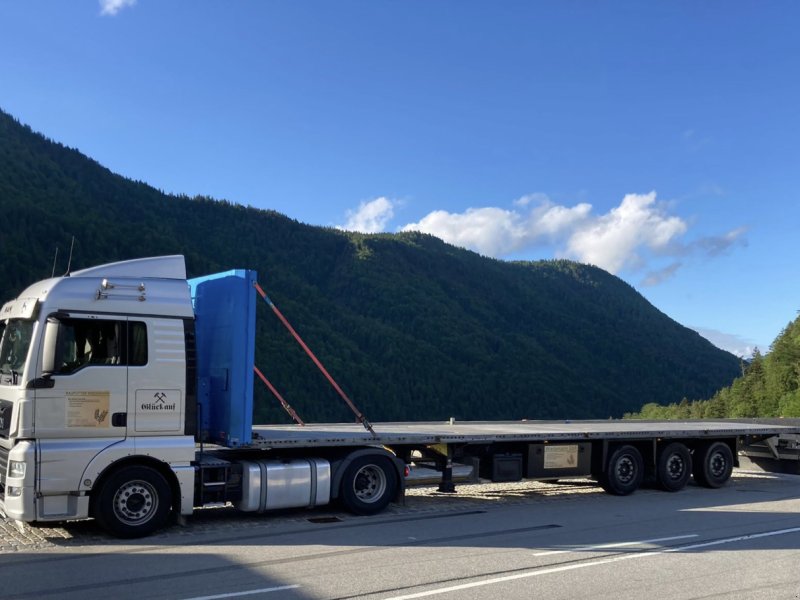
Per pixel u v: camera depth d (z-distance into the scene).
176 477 7.82
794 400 88.81
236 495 8.53
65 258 117.06
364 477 9.42
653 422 16.42
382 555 6.93
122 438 7.60
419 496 11.31
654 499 11.51
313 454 9.38
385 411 130.25
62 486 7.20
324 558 6.77
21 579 5.92
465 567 6.44
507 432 11.27
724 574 6.26
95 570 6.24
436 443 10.16
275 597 5.45
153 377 7.79
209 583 5.83
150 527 7.68
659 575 6.20
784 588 5.80
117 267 7.90
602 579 6.04
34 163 161.00
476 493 11.82
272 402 55.06
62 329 7.34
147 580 5.91
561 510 10.05
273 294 162.62
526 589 5.70
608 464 11.81
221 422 8.81
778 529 8.59
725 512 9.99
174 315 8.02
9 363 7.64
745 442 13.98
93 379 7.47
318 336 147.62
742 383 110.88
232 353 8.66
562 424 14.63
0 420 7.57
